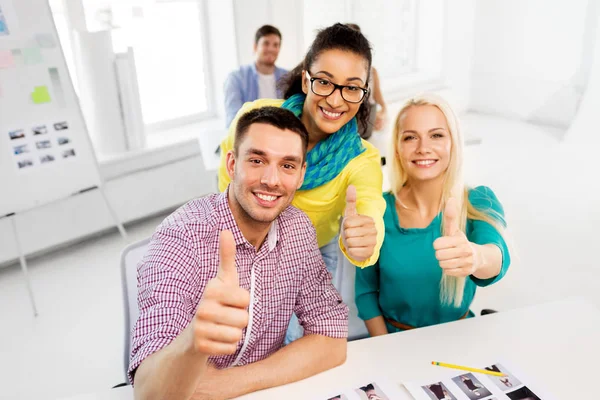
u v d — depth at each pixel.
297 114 1.44
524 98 5.37
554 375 1.13
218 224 1.12
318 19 4.29
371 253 1.17
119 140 3.38
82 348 2.37
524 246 3.04
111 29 3.31
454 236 1.17
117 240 3.39
